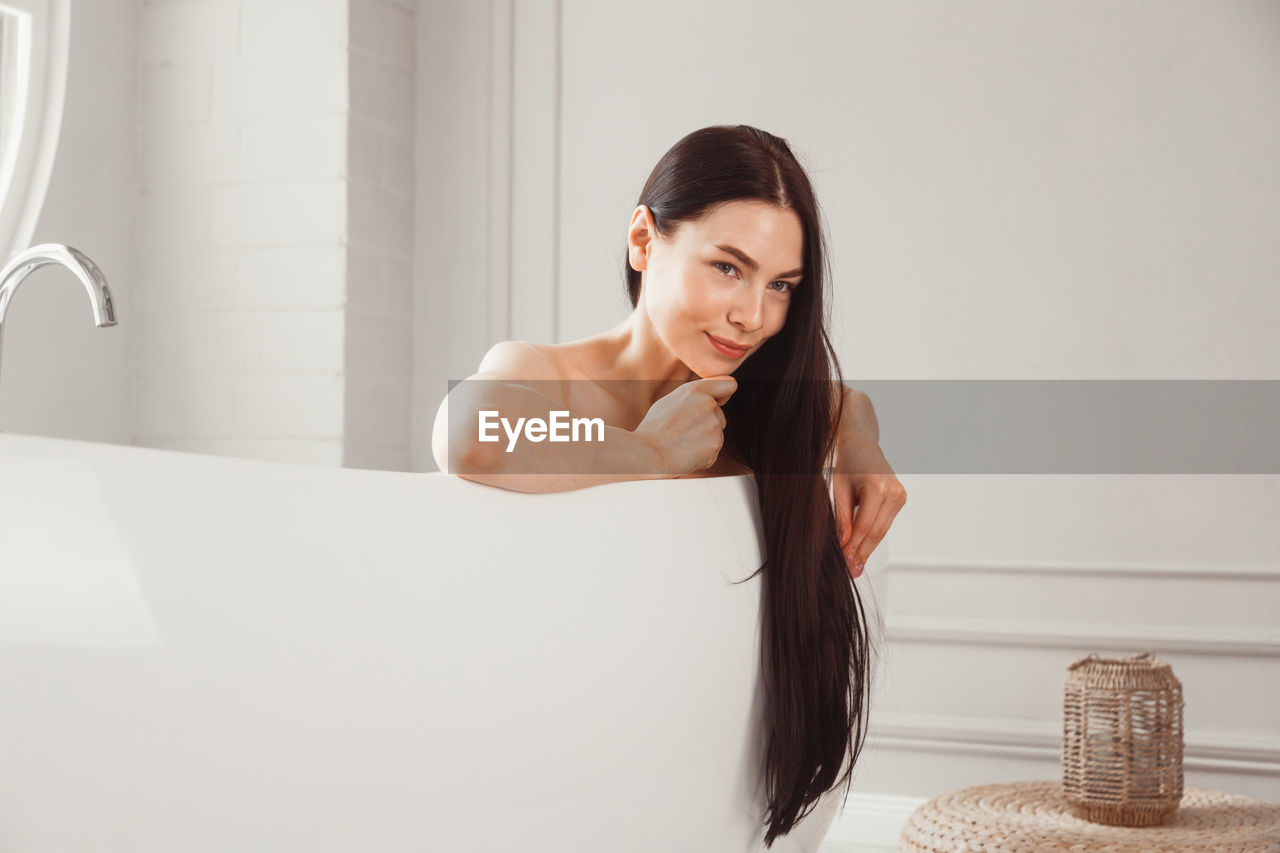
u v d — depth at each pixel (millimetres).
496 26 2408
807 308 1092
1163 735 1481
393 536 747
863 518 1177
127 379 2318
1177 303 2000
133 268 2338
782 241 1037
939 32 2141
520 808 823
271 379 2250
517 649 811
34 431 2084
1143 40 2033
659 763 946
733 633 1021
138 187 2342
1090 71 2059
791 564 1085
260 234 2268
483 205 2404
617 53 2346
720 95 2273
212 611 645
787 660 1081
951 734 2049
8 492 588
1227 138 1987
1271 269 1959
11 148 2104
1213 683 1949
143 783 613
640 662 913
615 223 2330
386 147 2355
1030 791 1702
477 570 792
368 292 2289
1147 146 2025
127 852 608
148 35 2348
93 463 622
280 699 671
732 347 1056
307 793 685
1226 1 1994
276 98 2268
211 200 2299
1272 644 1905
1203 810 1577
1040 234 2068
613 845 911
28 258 1017
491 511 818
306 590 690
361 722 712
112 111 2277
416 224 2445
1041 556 2045
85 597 599
